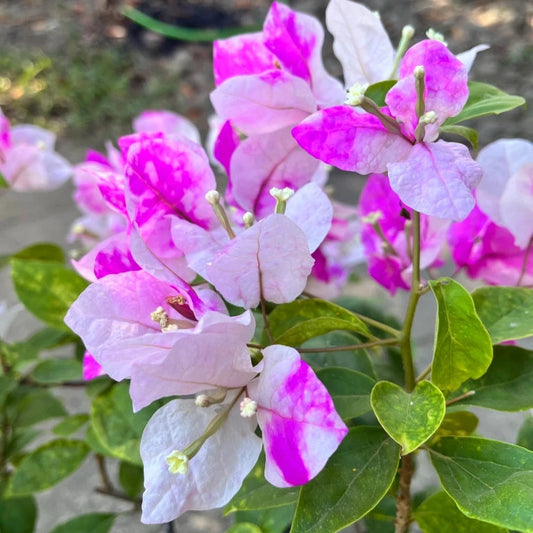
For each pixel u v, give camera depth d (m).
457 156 0.17
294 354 0.16
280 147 0.21
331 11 0.21
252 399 0.17
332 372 0.22
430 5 1.29
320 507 0.18
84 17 1.36
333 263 0.33
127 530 0.54
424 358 0.54
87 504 0.57
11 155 0.30
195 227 0.19
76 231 0.33
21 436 0.36
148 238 0.19
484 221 0.24
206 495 0.17
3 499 0.35
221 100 0.20
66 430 0.32
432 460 0.19
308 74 0.22
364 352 0.25
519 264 0.24
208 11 1.36
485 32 1.21
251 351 0.18
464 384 0.21
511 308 0.21
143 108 1.12
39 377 0.31
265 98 0.20
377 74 0.22
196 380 0.17
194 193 0.19
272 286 0.18
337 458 0.19
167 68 1.22
